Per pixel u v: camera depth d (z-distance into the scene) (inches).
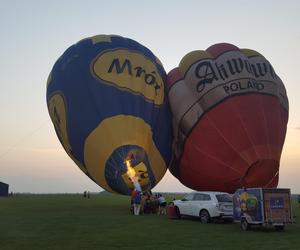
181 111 927.7
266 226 644.1
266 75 948.0
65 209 1039.6
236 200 632.4
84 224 669.3
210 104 902.4
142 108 919.7
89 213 902.4
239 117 882.1
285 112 982.4
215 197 703.1
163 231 580.7
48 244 466.6
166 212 874.1
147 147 914.7
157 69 978.7
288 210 604.4
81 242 479.5
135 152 880.3
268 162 882.1
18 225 657.6
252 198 603.2
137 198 855.7
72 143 936.3
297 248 438.9
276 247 445.4
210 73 919.0
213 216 689.0
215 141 887.1
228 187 901.2
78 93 928.3
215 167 889.5
